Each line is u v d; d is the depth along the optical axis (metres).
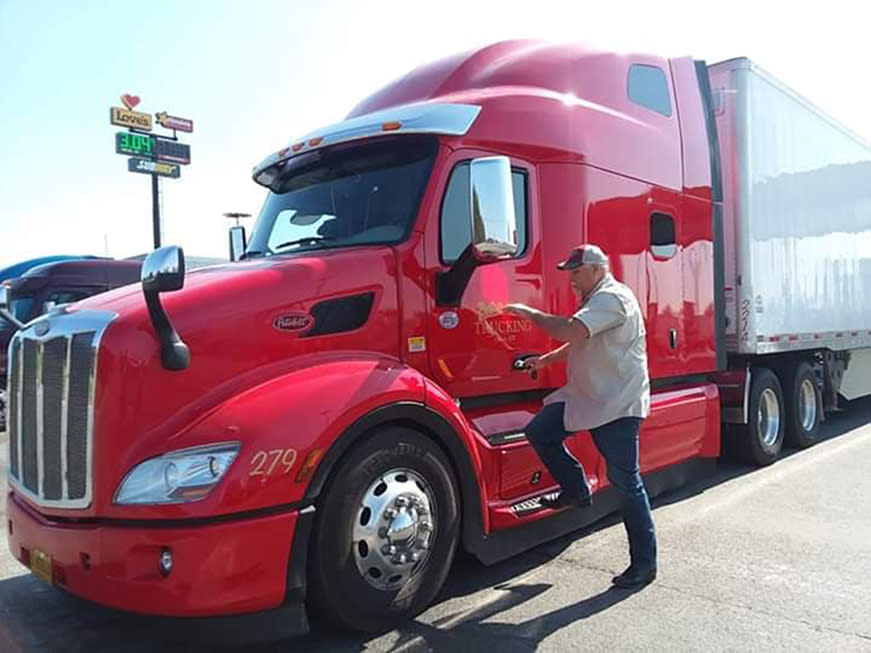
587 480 5.18
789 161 8.70
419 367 4.29
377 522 3.77
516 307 4.39
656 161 6.25
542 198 5.07
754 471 7.78
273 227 5.04
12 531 3.92
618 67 6.08
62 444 3.51
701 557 4.96
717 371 7.20
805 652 3.58
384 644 3.74
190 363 3.48
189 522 3.20
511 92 5.06
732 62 7.72
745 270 7.70
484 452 4.49
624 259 5.78
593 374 4.37
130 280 16.52
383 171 4.65
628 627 3.89
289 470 3.38
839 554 4.99
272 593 3.34
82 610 4.23
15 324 4.41
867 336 11.17
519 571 4.77
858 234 10.94
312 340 3.87
